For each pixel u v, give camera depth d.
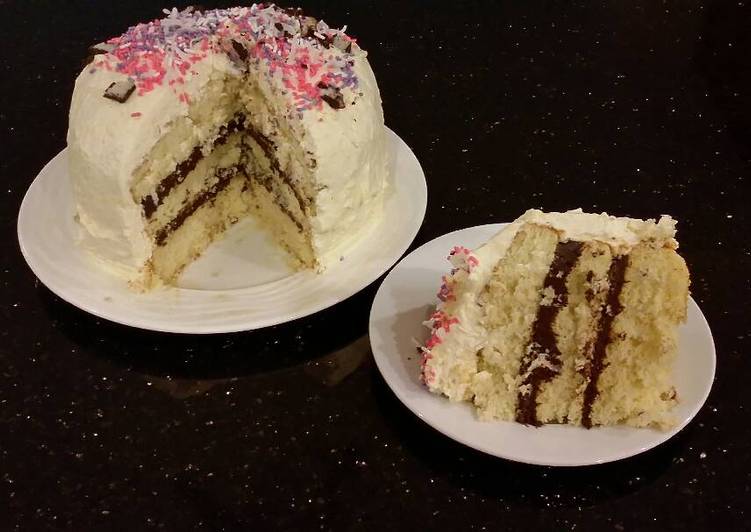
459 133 0.66
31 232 0.55
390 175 0.60
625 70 0.72
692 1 0.80
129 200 0.52
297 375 0.48
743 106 0.67
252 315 0.49
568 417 0.43
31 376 0.48
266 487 0.42
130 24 0.78
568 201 0.59
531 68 0.72
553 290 0.43
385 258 0.54
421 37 0.77
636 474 0.43
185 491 0.42
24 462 0.43
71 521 0.41
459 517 0.41
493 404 0.44
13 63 0.74
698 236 0.56
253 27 0.58
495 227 0.53
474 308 0.44
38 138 0.66
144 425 0.45
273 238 0.60
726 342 0.49
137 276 0.53
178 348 0.49
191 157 0.58
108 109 0.53
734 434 0.44
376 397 0.46
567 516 0.41
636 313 0.42
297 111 0.53
